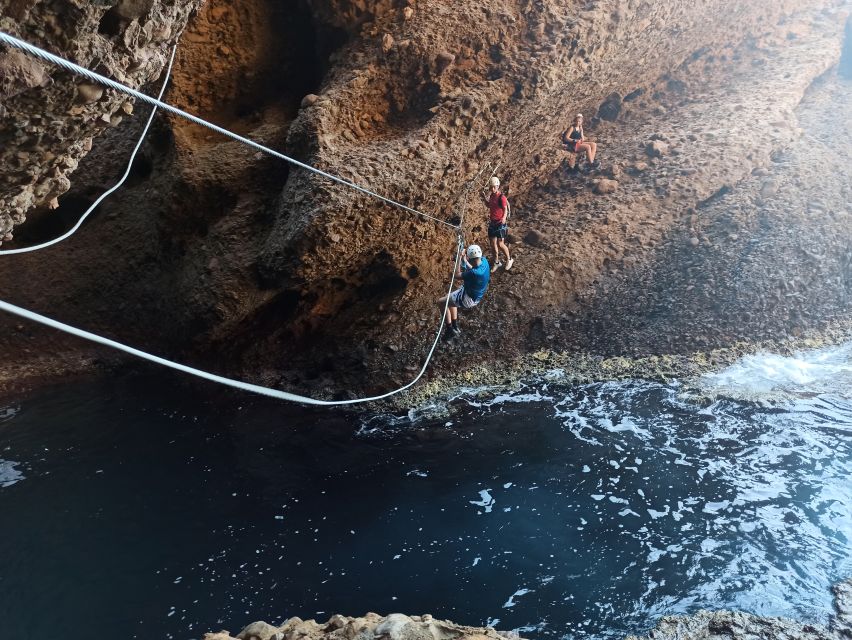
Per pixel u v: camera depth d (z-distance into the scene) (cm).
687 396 1087
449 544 832
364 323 1189
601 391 1128
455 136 1044
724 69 1667
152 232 1194
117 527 880
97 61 488
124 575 804
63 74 466
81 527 880
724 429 1009
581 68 1155
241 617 745
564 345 1227
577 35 1105
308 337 1208
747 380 1121
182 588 785
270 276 1034
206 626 735
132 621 742
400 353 1170
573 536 830
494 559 803
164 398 1181
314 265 989
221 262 1068
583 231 1325
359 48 1044
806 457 938
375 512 895
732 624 686
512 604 738
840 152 1470
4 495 934
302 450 1035
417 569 797
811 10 1797
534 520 861
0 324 1230
